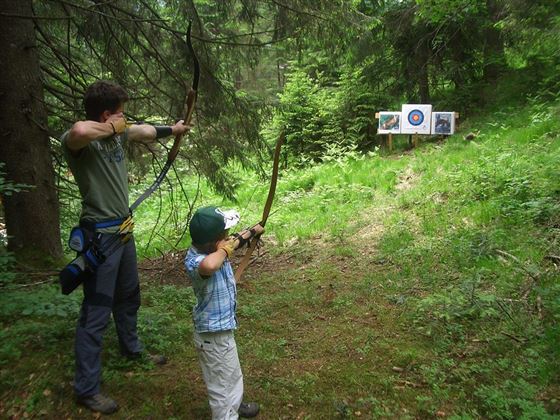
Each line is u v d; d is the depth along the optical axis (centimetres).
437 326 401
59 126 633
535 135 850
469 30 1159
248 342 394
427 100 1252
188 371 341
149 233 940
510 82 1169
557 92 1022
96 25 609
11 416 288
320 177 1070
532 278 445
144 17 624
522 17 948
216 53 662
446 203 717
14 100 482
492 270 485
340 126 1280
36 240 503
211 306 265
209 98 661
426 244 595
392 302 466
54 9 611
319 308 471
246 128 695
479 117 1134
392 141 1261
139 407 301
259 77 1756
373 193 884
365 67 1253
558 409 286
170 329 402
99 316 294
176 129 333
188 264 264
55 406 296
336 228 744
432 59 1215
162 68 665
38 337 361
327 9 639
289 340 403
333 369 350
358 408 306
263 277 592
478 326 394
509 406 293
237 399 275
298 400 315
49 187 513
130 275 330
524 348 355
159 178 345
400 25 1159
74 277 281
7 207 499
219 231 262
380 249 628
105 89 285
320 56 1292
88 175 289
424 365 345
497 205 632
